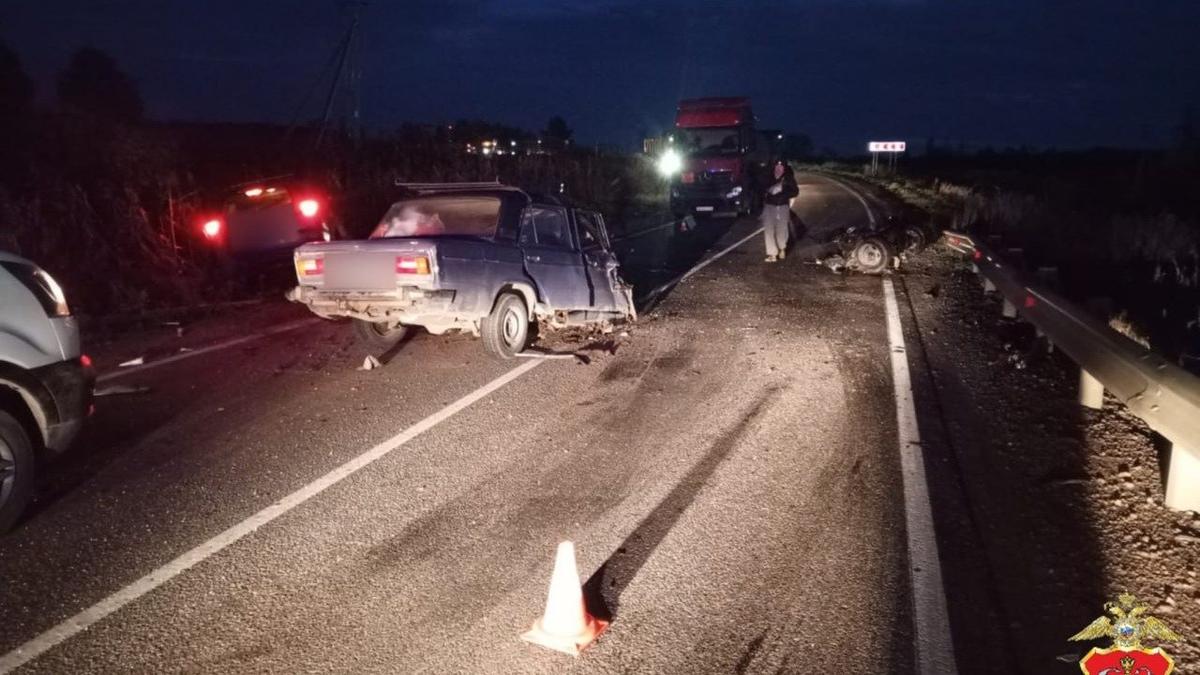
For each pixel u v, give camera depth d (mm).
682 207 28750
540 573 5113
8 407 5816
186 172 18453
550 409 8211
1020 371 9516
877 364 9828
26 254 12805
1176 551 5371
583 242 11367
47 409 5848
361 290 9055
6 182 14531
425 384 9062
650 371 9594
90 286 13219
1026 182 41625
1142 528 5688
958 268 17219
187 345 10977
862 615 4664
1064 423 7738
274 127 31984
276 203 15477
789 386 8977
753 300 13961
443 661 4246
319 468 6711
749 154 29219
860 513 5926
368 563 5211
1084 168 56406
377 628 4523
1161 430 5977
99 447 7168
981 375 9383
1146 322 11898
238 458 6922
